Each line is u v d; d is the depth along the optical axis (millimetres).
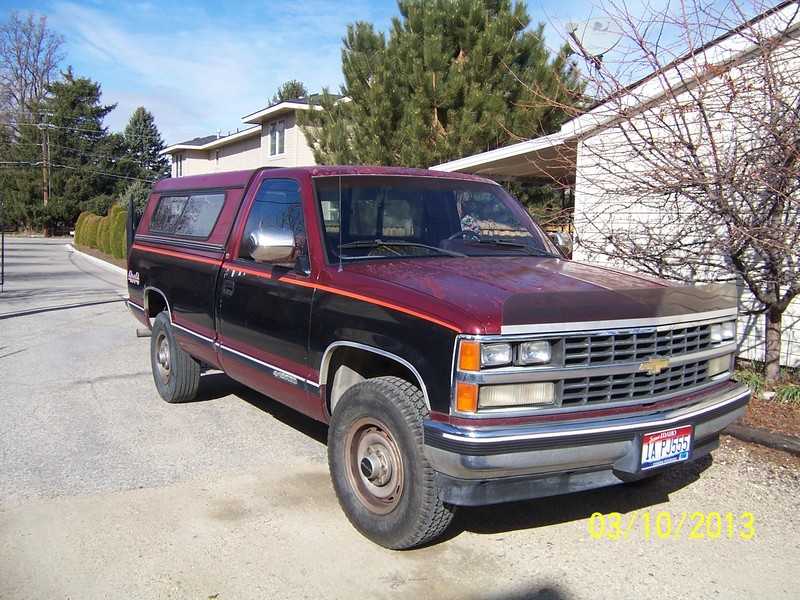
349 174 4918
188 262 6086
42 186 55938
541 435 3348
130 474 5023
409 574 3699
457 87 13367
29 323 11805
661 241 7051
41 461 5258
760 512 4492
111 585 3570
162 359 6883
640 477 3648
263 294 4859
